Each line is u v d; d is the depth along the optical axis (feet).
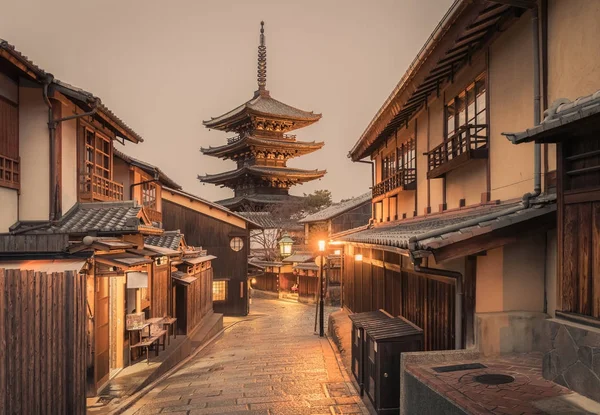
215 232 89.97
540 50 21.77
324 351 44.65
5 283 15.52
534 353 20.80
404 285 33.55
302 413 24.71
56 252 26.81
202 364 41.73
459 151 32.71
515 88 24.41
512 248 21.25
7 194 29.45
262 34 176.35
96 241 27.12
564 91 20.18
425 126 40.55
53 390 19.47
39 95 31.24
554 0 20.90
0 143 28.60
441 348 25.54
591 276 14.37
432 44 27.40
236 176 167.12
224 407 26.20
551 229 20.44
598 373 13.37
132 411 26.07
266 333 65.00
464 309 21.85
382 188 54.60
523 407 14.88
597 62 18.24
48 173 31.12
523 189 23.35
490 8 23.29
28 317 17.19
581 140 15.15
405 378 20.77
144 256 31.99
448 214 34.32
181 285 49.96
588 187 14.52
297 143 161.68
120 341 34.12
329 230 115.75
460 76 31.89
